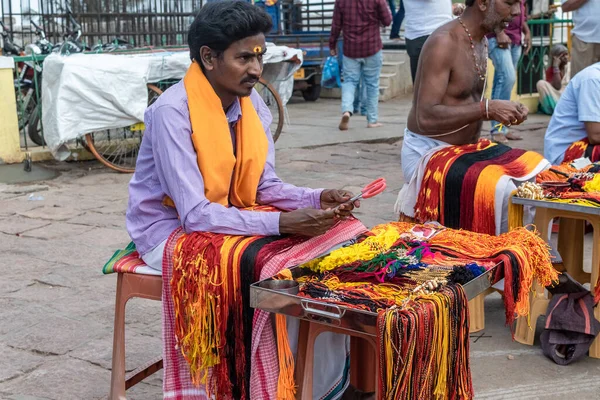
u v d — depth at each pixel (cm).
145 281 273
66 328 378
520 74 1105
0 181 702
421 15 791
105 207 611
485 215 358
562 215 339
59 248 505
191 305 253
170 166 259
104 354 350
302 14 1409
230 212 259
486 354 352
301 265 253
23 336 368
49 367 337
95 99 693
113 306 406
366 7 923
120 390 284
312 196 281
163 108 261
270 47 823
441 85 382
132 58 720
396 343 210
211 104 262
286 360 244
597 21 705
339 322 221
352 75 954
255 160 277
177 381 270
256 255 248
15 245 512
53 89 698
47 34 894
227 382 255
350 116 1041
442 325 221
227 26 252
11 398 310
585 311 342
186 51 800
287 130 977
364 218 558
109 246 510
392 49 1339
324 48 1283
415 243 280
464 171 364
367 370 284
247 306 249
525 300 266
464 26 383
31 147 811
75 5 884
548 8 1162
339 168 741
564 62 1102
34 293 425
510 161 380
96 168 762
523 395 314
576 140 463
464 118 376
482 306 366
